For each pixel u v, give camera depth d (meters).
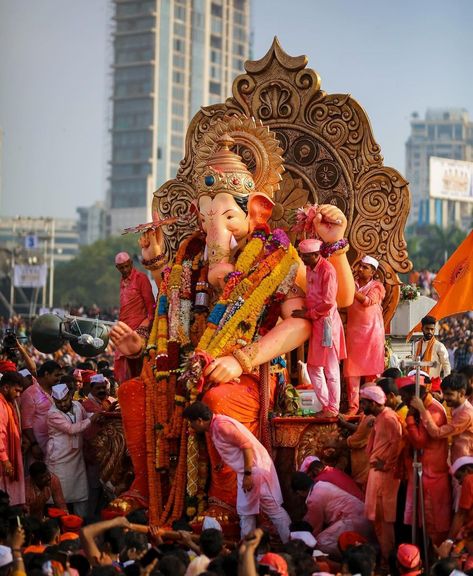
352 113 15.98
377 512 12.66
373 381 15.04
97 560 11.02
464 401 12.53
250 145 15.47
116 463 15.29
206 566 10.72
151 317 15.75
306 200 16.22
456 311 16.08
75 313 55.16
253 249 14.46
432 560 12.58
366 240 15.88
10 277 76.00
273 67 16.45
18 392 14.59
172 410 14.38
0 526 12.00
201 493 13.95
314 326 14.09
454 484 12.58
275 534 13.40
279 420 14.07
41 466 14.62
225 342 13.92
